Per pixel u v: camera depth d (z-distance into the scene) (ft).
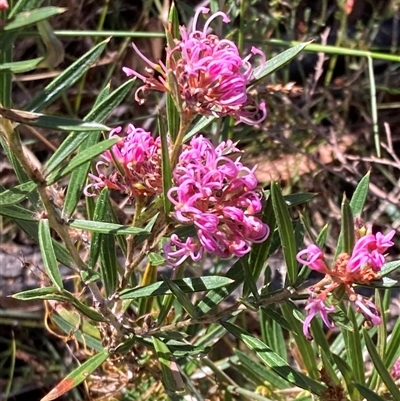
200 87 0.48
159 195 0.54
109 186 0.57
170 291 0.60
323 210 1.23
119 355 0.78
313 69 1.36
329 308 0.50
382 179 1.29
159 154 0.54
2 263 1.09
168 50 0.49
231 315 0.62
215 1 0.97
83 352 0.97
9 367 1.14
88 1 1.29
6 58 0.46
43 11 0.36
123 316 0.67
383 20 1.36
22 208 0.53
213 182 0.50
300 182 1.25
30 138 1.20
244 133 1.05
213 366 0.92
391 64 1.35
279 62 0.52
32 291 0.55
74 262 0.60
